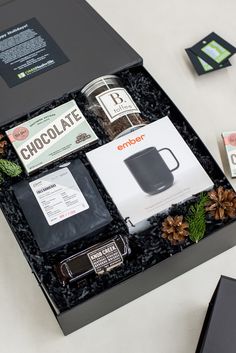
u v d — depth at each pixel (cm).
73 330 97
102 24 117
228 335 87
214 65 121
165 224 95
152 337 97
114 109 105
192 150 104
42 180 99
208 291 99
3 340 97
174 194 97
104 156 101
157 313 98
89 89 109
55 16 119
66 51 114
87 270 94
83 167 100
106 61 112
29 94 109
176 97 120
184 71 123
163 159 99
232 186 105
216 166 100
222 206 95
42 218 96
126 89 112
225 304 89
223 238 97
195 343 96
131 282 92
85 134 105
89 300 89
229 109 117
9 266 103
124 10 133
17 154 104
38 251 96
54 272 96
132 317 98
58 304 92
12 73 112
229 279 90
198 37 128
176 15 131
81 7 119
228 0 132
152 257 95
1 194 101
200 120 116
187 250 94
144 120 107
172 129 102
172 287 100
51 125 106
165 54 126
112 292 92
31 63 113
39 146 104
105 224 96
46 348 96
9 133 106
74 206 97
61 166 101
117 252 94
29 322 99
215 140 114
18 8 120
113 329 97
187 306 99
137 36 129
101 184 101
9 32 118
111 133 106
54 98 109
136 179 98
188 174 98
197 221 94
